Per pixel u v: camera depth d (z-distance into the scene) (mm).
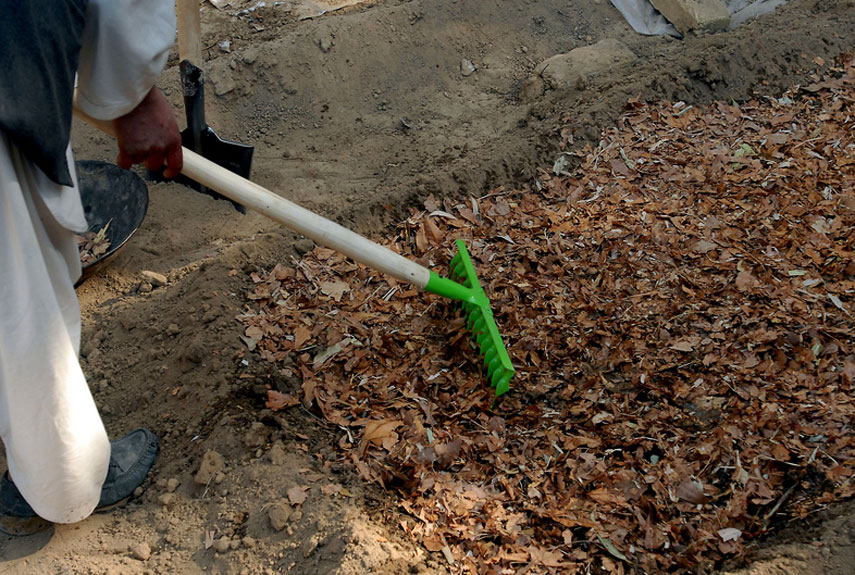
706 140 4828
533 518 2840
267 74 5445
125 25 2129
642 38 6020
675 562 2678
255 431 3082
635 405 3271
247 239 4273
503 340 3592
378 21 5762
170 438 3150
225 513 2799
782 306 3590
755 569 2523
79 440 2486
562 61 5574
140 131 2477
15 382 2316
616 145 4762
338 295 3848
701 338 3504
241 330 3623
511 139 4918
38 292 2240
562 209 4395
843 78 5242
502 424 3211
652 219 4227
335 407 3293
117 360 3559
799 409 3105
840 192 4301
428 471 2998
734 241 4016
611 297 3785
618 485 2928
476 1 6023
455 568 2625
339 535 2623
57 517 2641
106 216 4238
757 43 5359
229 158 4344
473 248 4129
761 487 2852
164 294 3893
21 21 1912
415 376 3438
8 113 1955
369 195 4559
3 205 2133
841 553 2504
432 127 5309
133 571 2643
